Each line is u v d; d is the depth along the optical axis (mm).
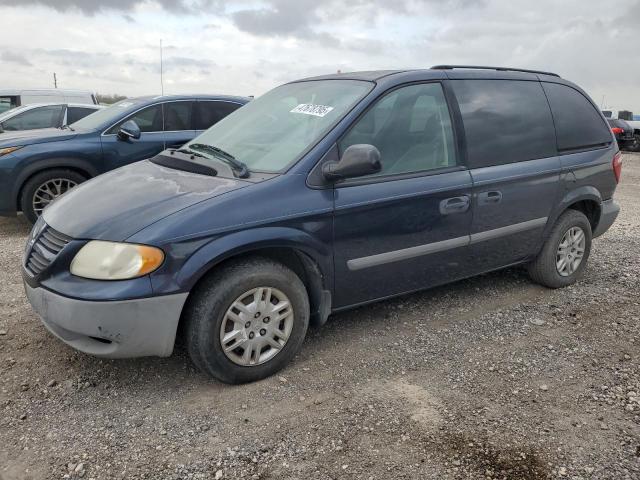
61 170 6719
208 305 2938
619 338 3838
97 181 3604
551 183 4379
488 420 2869
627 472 2498
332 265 3350
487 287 4754
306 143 3398
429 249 3736
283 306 3195
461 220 3857
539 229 4426
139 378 3234
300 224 3160
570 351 3635
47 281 2906
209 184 3207
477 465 2533
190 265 2852
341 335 3807
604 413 2945
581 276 5121
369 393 3107
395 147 3602
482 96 4086
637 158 18312
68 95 14086
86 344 2906
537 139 4336
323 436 2729
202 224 2893
